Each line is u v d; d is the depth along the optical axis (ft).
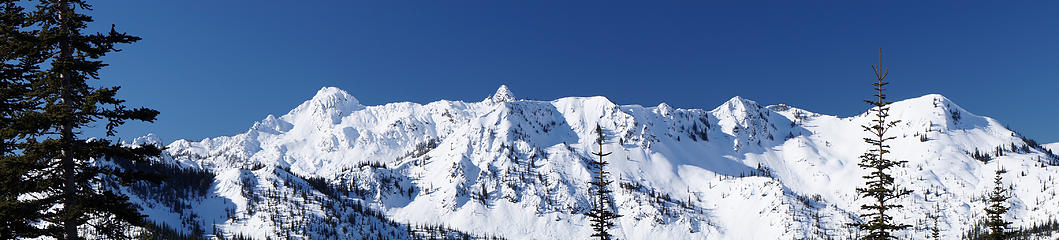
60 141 75.05
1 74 73.31
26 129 74.18
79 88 80.89
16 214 74.64
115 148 81.51
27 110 77.51
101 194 80.12
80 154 79.61
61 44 79.05
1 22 76.02
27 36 73.56
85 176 80.07
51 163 78.79
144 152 85.76
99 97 78.02
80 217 79.77
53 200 78.69
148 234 98.12
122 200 82.64
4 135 74.38
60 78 79.05
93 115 78.69
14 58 75.46
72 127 79.71
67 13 78.13
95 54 80.79
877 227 121.90
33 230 78.48
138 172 85.51
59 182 78.64
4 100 75.87
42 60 78.79
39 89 77.30
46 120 73.26
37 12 79.20
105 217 82.58
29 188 77.30
